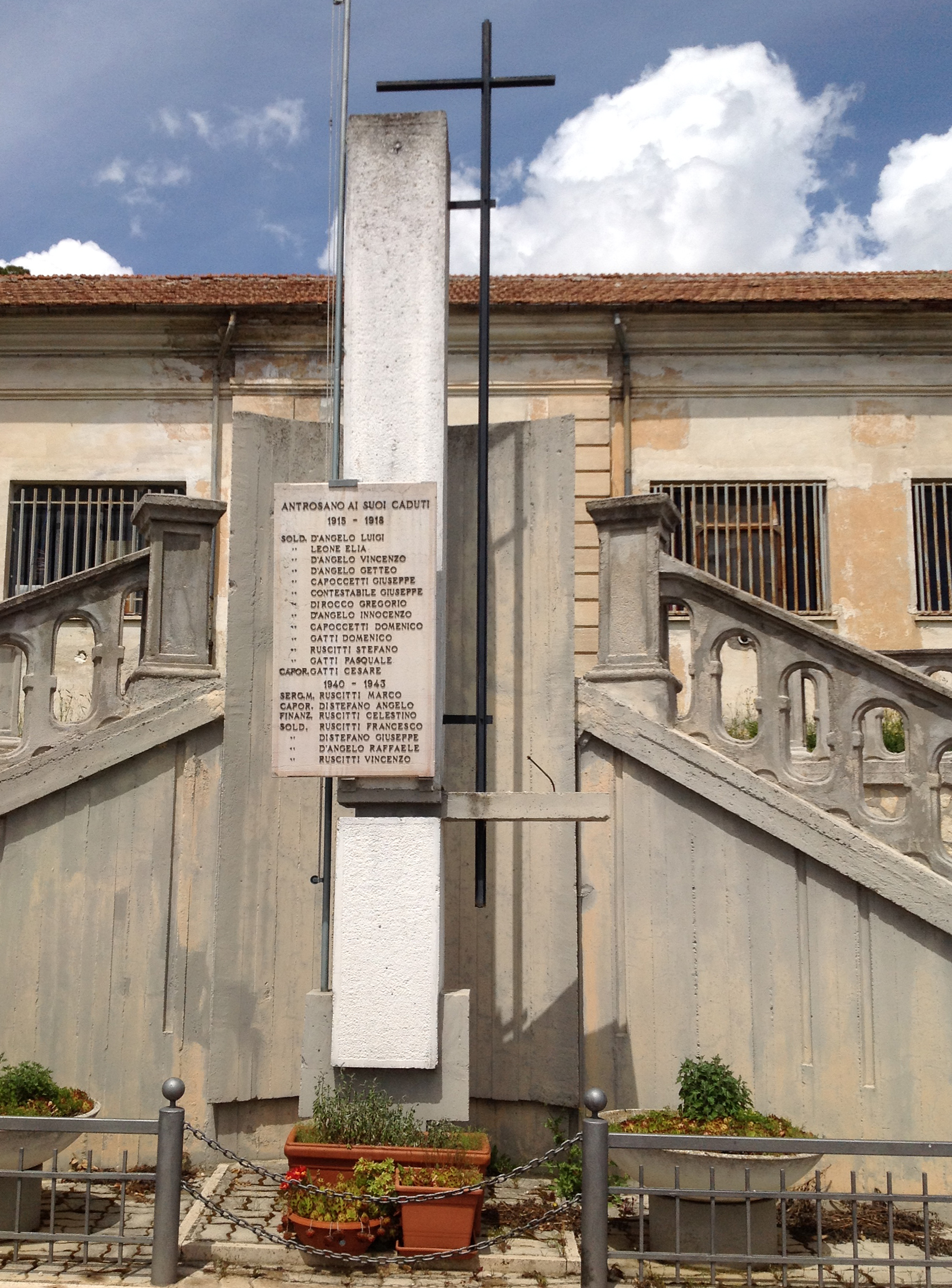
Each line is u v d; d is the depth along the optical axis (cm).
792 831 655
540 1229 572
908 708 656
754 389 1425
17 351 1425
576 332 1426
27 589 1401
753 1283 516
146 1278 502
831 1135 637
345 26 804
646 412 1429
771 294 1412
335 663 588
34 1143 544
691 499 1419
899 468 1409
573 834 690
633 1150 528
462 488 733
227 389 1420
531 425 726
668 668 710
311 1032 598
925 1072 630
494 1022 687
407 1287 505
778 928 661
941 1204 618
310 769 584
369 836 595
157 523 723
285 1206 575
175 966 692
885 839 652
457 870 704
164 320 1405
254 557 714
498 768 704
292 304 1384
